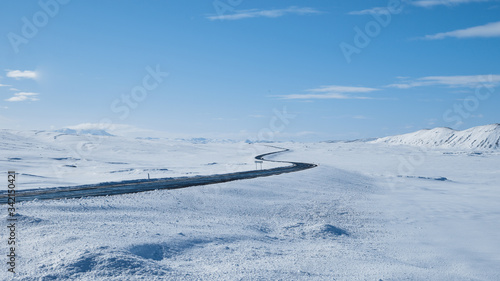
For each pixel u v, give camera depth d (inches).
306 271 440.1
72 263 354.9
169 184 1321.4
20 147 4790.8
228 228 690.2
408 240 765.3
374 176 2507.4
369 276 449.1
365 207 1176.2
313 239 706.8
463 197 1581.0
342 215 1011.3
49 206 698.8
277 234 727.7
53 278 328.2
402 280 449.4
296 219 916.6
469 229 895.7
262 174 1903.3
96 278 335.0
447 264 585.0
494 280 508.7
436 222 989.8
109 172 2272.4
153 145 6993.1
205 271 403.2
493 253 666.2
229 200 1021.8
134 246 462.6
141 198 895.1
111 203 796.0
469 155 5920.3
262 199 1119.0
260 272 410.9
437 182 2365.9
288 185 1466.5
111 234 507.5
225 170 2581.2
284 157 5098.4
